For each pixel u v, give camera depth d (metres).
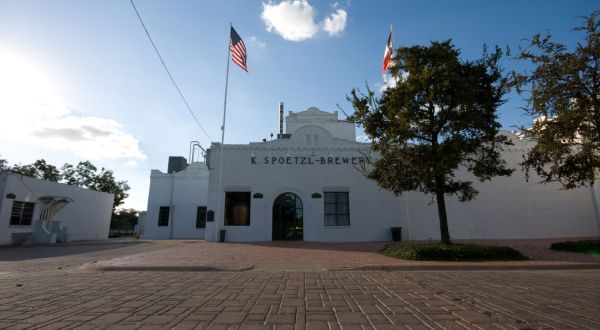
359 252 13.62
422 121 11.84
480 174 12.24
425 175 11.60
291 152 21.53
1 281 7.20
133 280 7.32
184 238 27.94
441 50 11.66
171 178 29.11
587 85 11.94
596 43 11.57
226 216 20.89
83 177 42.25
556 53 12.14
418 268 9.32
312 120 28.05
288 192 21.11
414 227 20.64
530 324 4.01
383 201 20.98
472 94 10.94
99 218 27.78
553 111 12.53
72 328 3.91
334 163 21.44
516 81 12.29
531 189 21.11
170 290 6.19
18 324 4.05
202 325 4.05
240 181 21.14
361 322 4.17
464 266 9.42
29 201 20.59
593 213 20.98
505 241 18.16
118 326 4.00
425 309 4.77
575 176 13.22
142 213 36.75
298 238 20.67
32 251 15.33
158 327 3.97
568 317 4.30
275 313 4.61
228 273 8.48
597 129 12.01
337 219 20.91
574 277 7.75
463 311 4.64
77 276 7.95
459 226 20.62
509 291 6.04
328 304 5.12
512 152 21.34
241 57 21.39
